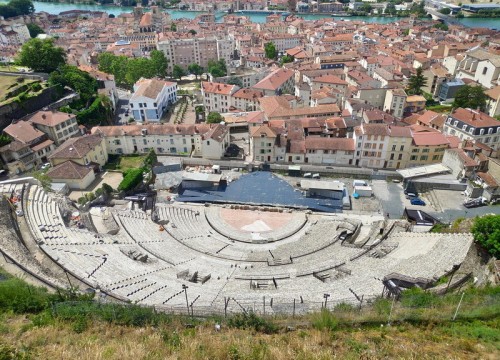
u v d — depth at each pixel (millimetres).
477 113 125438
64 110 138500
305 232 95500
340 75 191500
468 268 61938
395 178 120688
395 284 57406
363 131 121688
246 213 106062
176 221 99250
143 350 39000
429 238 79500
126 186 109125
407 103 166125
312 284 65938
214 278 70688
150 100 159625
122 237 85938
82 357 38031
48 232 77875
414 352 39125
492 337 41656
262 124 134875
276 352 38625
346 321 45562
